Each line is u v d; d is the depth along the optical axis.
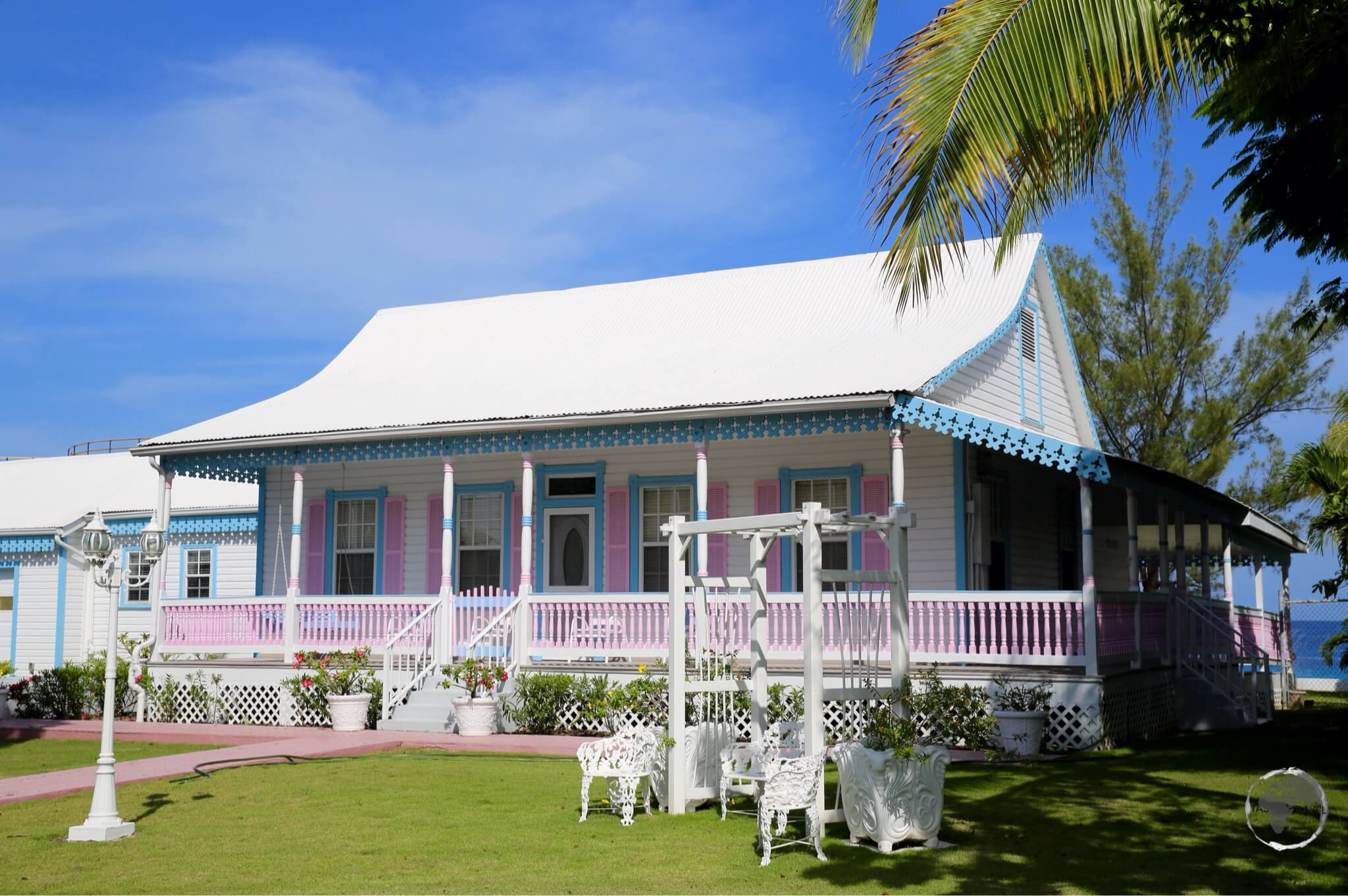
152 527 11.70
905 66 9.82
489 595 21.75
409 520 23.39
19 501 30.66
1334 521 18.36
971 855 9.53
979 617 16.36
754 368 19.36
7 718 21.91
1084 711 15.51
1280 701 26.05
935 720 13.77
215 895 8.42
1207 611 19.70
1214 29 8.79
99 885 8.77
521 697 17.98
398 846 10.05
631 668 17.88
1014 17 9.52
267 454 21.36
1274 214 13.73
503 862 9.42
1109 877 8.77
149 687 20.97
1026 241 21.98
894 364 17.58
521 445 19.31
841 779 10.09
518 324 25.52
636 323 23.88
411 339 26.45
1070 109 9.89
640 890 8.47
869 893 8.38
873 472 19.44
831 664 17.05
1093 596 15.76
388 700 18.58
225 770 14.54
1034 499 21.98
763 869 9.12
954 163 9.78
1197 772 13.57
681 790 11.57
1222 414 32.91
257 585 24.69
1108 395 34.41
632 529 21.31
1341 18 8.97
